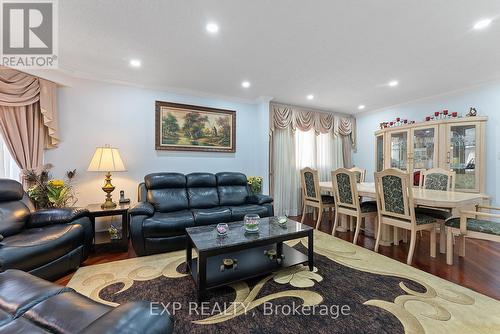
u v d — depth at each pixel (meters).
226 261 1.97
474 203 2.27
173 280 1.95
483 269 2.13
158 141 3.44
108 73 2.96
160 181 3.11
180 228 2.56
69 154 2.94
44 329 0.88
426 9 1.72
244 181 3.74
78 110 2.98
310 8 1.72
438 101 3.87
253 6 1.70
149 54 2.44
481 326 1.38
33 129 2.65
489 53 2.41
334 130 4.95
